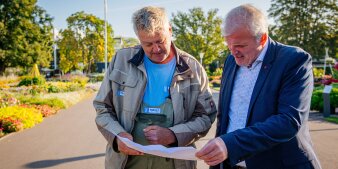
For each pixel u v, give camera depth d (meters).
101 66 56.16
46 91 20.47
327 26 48.97
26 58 44.44
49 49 49.31
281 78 1.86
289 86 1.82
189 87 2.30
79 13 45.81
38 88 20.33
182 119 2.29
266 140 1.68
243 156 1.67
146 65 2.34
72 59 46.44
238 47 1.82
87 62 48.06
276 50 1.98
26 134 8.00
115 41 55.44
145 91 2.30
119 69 2.34
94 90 26.17
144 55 2.35
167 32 2.11
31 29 45.09
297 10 49.09
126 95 2.28
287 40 49.69
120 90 2.32
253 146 1.67
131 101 2.27
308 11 49.34
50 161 5.59
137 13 2.07
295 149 1.88
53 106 13.25
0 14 42.53
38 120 9.78
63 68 46.53
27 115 9.39
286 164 1.88
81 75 41.69
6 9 43.06
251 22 1.75
